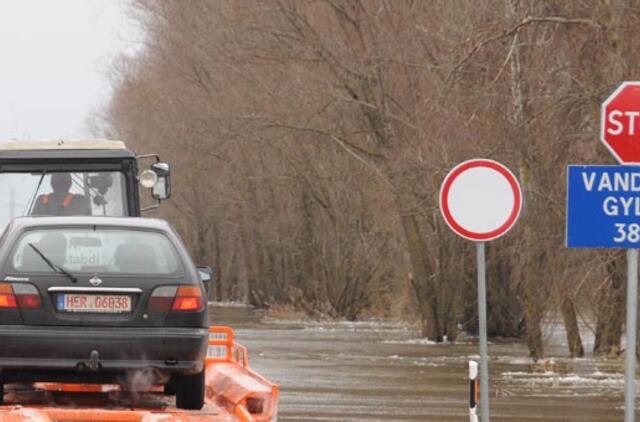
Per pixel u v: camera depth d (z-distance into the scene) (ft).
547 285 260.21
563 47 241.14
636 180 99.86
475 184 109.19
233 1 369.91
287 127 380.37
